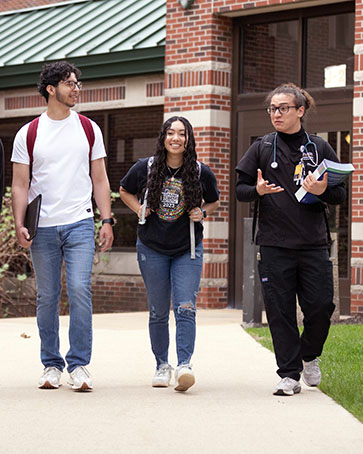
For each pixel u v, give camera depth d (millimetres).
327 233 7117
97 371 8047
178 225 7051
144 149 16766
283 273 6973
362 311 13023
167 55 15258
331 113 13906
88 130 7227
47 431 5613
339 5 13836
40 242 7125
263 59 14727
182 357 7016
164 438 5453
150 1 17859
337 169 6645
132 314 13836
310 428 5762
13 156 7176
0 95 18688
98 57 16312
